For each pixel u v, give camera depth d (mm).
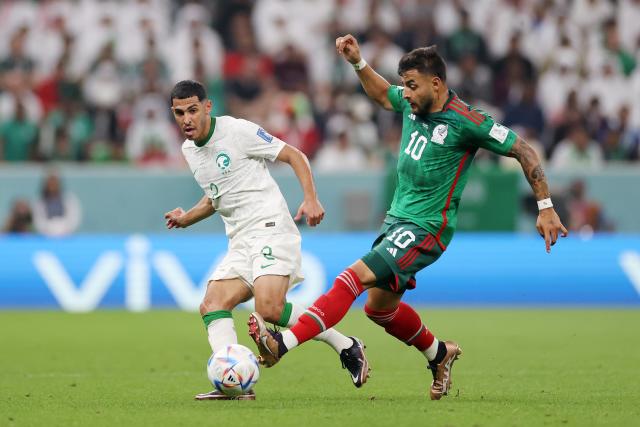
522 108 70188
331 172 63031
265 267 24734
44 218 61125
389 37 73562
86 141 66438
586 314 54219
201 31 72938
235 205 25281
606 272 58938
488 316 52969
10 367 33750
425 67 23781
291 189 63125
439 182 24172
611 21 77188
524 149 23828
